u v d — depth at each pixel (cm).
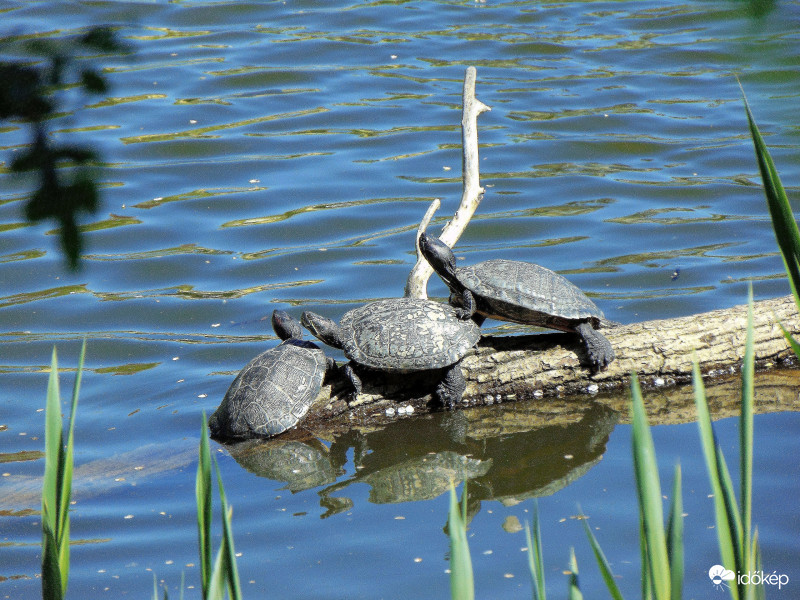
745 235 1609
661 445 948
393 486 901
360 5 3114
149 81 2453
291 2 3103
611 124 2170
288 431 1030
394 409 1068
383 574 718
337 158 2031
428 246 1064
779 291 1368
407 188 1877
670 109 2256
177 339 1319
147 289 1495
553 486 880
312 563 741
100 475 938
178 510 861
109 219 1741
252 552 764
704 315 1117
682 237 1616
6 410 1105
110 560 765
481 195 1289
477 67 2562
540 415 1058
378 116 2247
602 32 2833
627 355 1081
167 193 1862
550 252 1580
